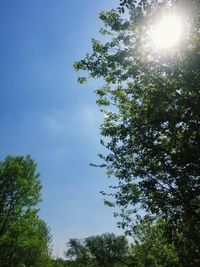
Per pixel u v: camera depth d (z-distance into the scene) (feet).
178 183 44.14
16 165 100.22
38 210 102.17
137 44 41.98
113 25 44.39
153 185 45.80
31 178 102.83
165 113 42.29
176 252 53.31
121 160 52.44
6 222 97.50
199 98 40.01
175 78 39.68
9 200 98.84
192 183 43.55
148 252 70.44
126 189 52.06
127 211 53.98
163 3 38.24
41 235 115.55
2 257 95.86
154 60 40.78
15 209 98.68
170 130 43.01
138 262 74.18
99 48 47.34
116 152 51.96
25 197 99.91
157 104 42.75
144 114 45.85
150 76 42.86
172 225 45.47
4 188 98.32
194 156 41.27
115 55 44.24
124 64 44.19
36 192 101.76
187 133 42.01
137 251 76.07
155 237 62.34
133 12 41.16
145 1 38.45
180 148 43.86
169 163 45.01
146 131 47.16
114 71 46.44
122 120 51.16
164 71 40.09
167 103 42.50
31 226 99.19
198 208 44.19
